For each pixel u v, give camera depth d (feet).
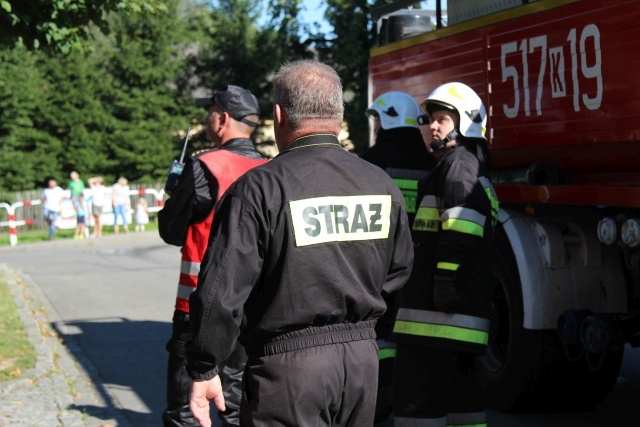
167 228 14.49
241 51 106.83
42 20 25.17
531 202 18.30
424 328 14.01
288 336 9.12
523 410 19.84
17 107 109.50
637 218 16.02
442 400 14.03
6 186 110.01
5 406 18.97
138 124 113.70
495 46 19.90
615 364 19.42
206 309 8.76
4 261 57.67
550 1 17.94
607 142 16.55
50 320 32.58
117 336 29.27
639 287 18.19
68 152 113.39
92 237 78.48
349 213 9.36
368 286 9.47
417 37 23.40
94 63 114.01
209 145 114.83
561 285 18.21
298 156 9.43
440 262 13.74
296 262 9.05
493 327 20.16
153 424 18.79
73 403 19.83
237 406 14.60
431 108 15.02
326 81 9.62
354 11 74.90
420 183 14.79
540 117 18.45
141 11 27.96
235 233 8.93
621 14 15.97
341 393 9.20
